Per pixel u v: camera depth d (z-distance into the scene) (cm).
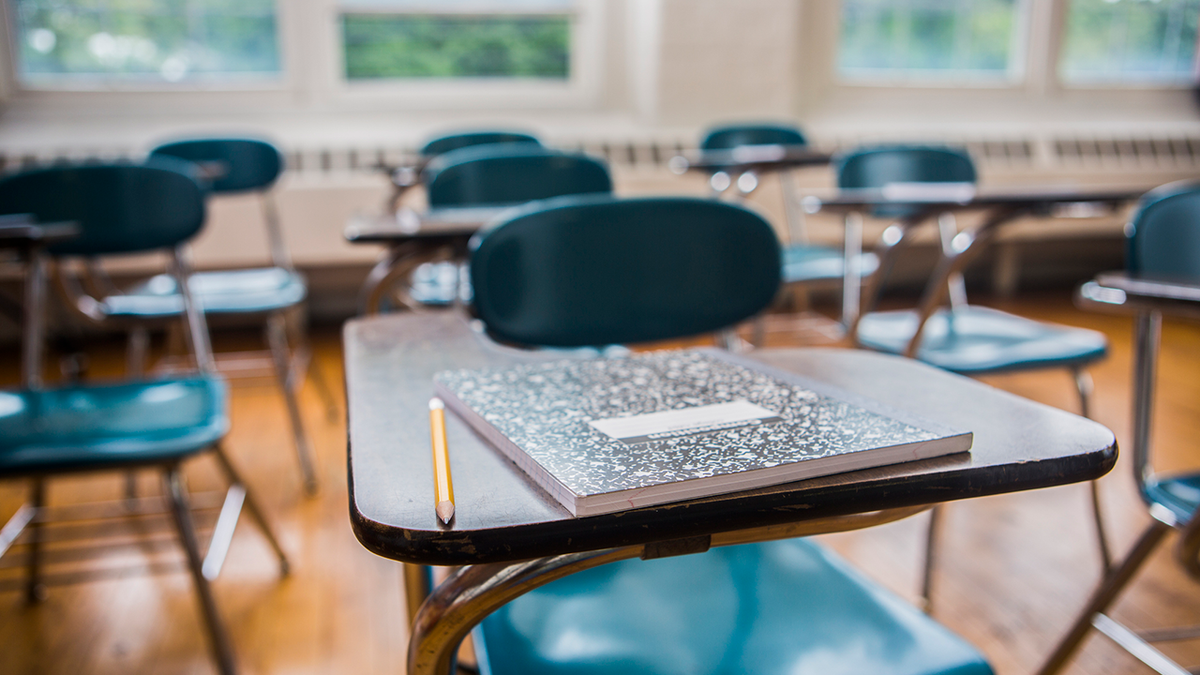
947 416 56
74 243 196
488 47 427
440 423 54
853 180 252
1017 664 144
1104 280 104
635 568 83
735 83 424
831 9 452
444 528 41
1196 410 276
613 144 412
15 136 375
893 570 176
